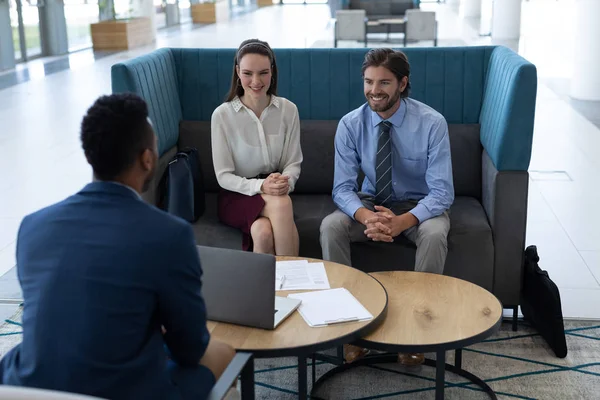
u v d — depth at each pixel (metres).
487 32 16.56
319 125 4.23
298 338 2.41
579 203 5.43
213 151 3.72
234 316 2.51
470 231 3.58
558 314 3.26
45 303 1.74
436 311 2.74
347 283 2.85
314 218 3.75
